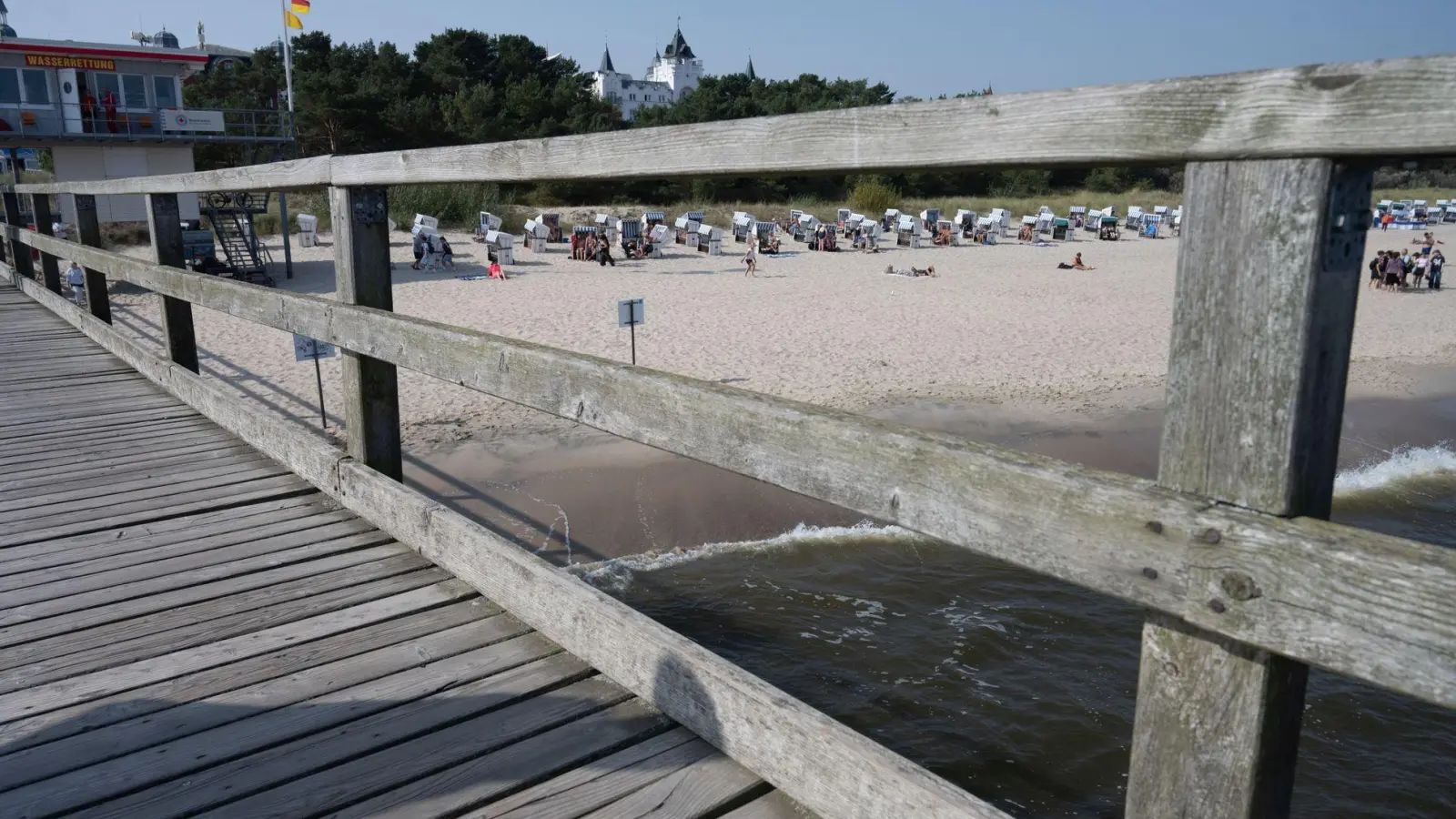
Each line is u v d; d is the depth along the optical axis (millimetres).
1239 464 1204
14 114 21531
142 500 4078
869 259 29359
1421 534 8719
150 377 6520
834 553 7629
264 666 2689
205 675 2645
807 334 16250
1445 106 964
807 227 34281
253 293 4398
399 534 3586
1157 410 12070
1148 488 1295
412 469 9016
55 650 2805
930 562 7512
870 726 5484
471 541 3141
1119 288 23438
